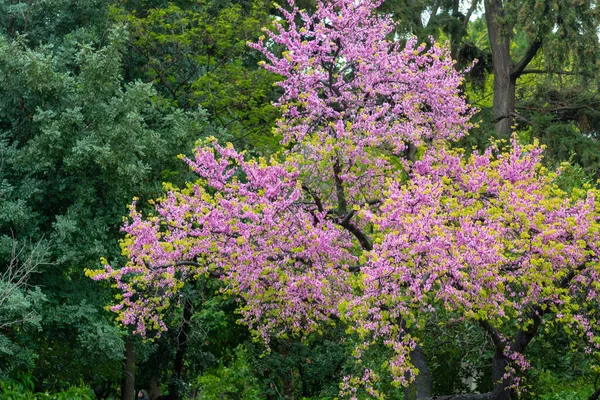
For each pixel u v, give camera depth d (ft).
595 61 77.30
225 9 76.38
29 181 53.83
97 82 55.77
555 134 79.25
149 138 57.11
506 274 40.88
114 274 43.98
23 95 55.01
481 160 46.73
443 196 45.29
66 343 58.54
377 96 50.44
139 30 72.49
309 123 48.32
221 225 43.39
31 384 52.65
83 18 62.75
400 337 42.52
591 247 39.78
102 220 55.36
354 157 44.24
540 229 39.52
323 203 45.55
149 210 60.23
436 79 49.11
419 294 37.19
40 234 56.03
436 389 54.34
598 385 50.47
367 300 37.83
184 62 78.84
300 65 47.83
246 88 76.07
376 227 39.42
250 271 43.39
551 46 76.48
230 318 69.62
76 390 54.95
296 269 45.32
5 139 54.90
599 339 40.01
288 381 70.79
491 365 49.11
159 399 68.49
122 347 54.39
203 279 61.57
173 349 67.41
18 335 54.08
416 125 48.67
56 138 52.06
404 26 79.10
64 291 56.39
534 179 45.70
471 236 38.22
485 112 84.43
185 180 62.34
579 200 41.50
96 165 55.52
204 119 62.49
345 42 48.62
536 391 49.67
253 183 44.45
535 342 49.44
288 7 85.20
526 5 77.41
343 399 52.54
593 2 77.92
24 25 61.41
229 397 72.64
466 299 38.60
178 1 82.12
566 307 39.60
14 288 49.11
